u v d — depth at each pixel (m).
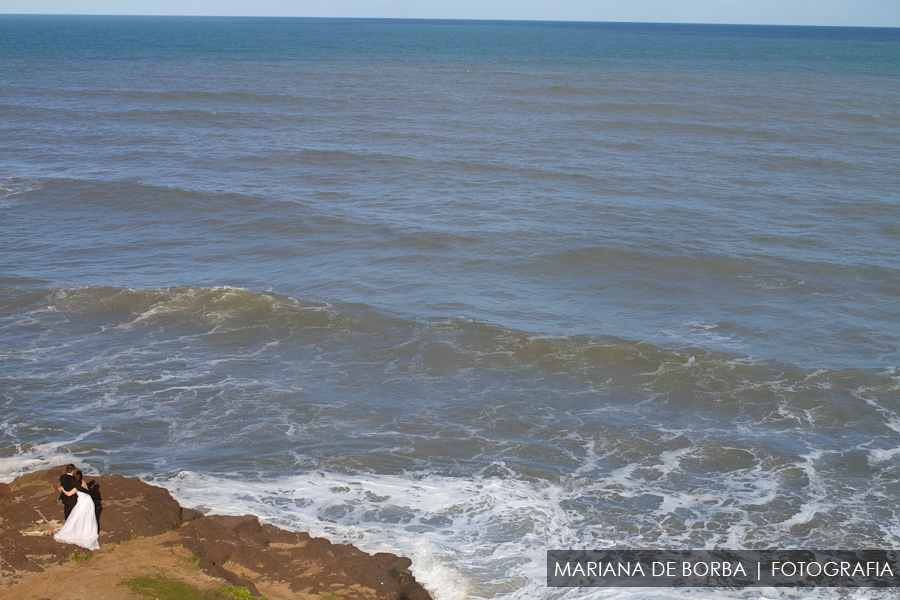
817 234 32.75
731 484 15.28
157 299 24.38
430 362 20.88
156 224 33.81
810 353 21.56
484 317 23.95
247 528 12.19
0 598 9.70
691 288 26.77
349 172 43.97
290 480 15.08
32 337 21.86
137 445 16.38
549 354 21.28
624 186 41.22
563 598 11.59
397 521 13.65
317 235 32.28
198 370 20.19
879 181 42.88
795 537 13.53
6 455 15.68
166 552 11.09
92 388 18.98
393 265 28.94
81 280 26.52
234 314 23.61
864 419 17.86
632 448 16.70
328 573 11.12
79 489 11.09
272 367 20.52
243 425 17.42
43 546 10.82
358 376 20.06
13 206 35.75
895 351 21.66
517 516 13.89
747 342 22.33
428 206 36.97
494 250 30.47
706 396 19.08
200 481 14.80
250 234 32.59
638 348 21.41
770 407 18.48
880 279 27.36
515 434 17.30
